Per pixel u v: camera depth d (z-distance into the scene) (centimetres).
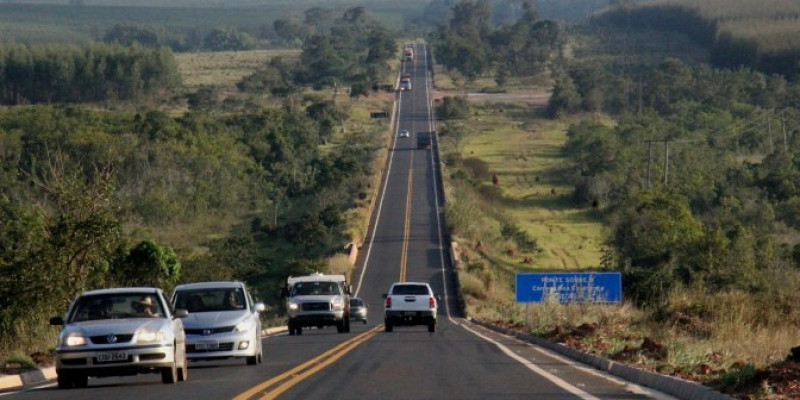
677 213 16350
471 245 19700
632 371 3738
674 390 3191
